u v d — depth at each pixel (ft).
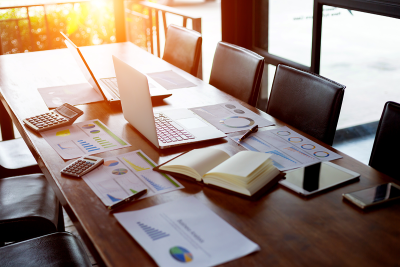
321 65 9.27
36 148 4.46
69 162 4.15
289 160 4.08
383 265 2.65
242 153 3.87
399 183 3.64
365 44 8.26
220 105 5.65
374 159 4.27
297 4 9.47
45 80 6.81
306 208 3.29
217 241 2.89
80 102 5.85
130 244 2.90
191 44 7.87
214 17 25.62
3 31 12.76
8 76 7.02
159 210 3.28
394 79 8.04
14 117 5.52
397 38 7.62
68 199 3.49
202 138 4.53
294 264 2.66
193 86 6.49
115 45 9.26
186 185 3.68
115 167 4.02
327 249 2.81
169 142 4.45
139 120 4.59
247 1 10.94
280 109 5.61
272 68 11.12
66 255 4.28
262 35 11.07
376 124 8.91
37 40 13.46
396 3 6.90
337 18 8.55
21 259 4.21
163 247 2.83
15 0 12.59
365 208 3.23
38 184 5.71
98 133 4.84
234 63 6.74
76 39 14.12
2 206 5.16
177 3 31.89
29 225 4.93
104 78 6.81
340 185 3.60
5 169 6.22
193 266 2.64
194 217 3.18
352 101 9.16
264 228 3.05
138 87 4.25
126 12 14.48
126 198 3.40
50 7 13.29
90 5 13.82
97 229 3.08
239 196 3.47
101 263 2.89
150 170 3.95
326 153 4.23
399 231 2.98
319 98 5.03
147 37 14.10
